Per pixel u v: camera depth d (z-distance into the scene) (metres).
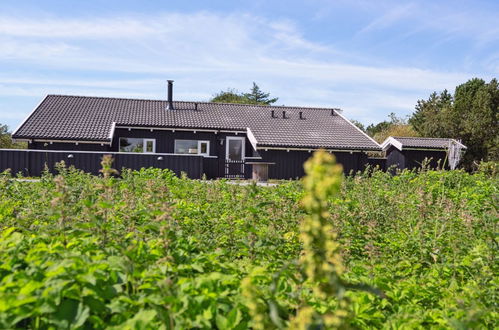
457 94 48.19
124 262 3.19
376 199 8.05
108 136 20.80
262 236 4.86
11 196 8.23
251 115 25.78
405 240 5.75
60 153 18.83
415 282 4.41
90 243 3.86
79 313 2.70
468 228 5.85
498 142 36.72
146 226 4.02
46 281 2.83
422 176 12.71
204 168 22.70
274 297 3.02
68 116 22.45
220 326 2.78
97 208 4.76
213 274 3.25
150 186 5.81
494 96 40.44
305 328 2.12
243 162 22.97
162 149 22.61
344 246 5.01
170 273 3.51
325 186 2.16
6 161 18.47
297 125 24.94
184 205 6.82
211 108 26.36
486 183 10.60
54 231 4.25
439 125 39.38
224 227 5.84
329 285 2.30
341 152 22.70
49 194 7.61
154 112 24.47
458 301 3.34
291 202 6.52
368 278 3.93
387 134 45.59
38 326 2.74
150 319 2.67
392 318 3.49
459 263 4.70
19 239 3.93
